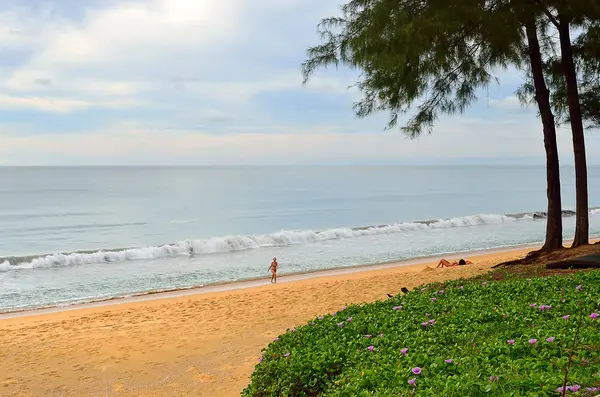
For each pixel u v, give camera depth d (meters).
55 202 73.31
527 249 29.91
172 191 100.75
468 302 7.97
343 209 64.38
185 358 11.16
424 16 12.46
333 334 6.81
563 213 54.62
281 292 17.97
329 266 26.33
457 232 40.41
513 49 14.31
